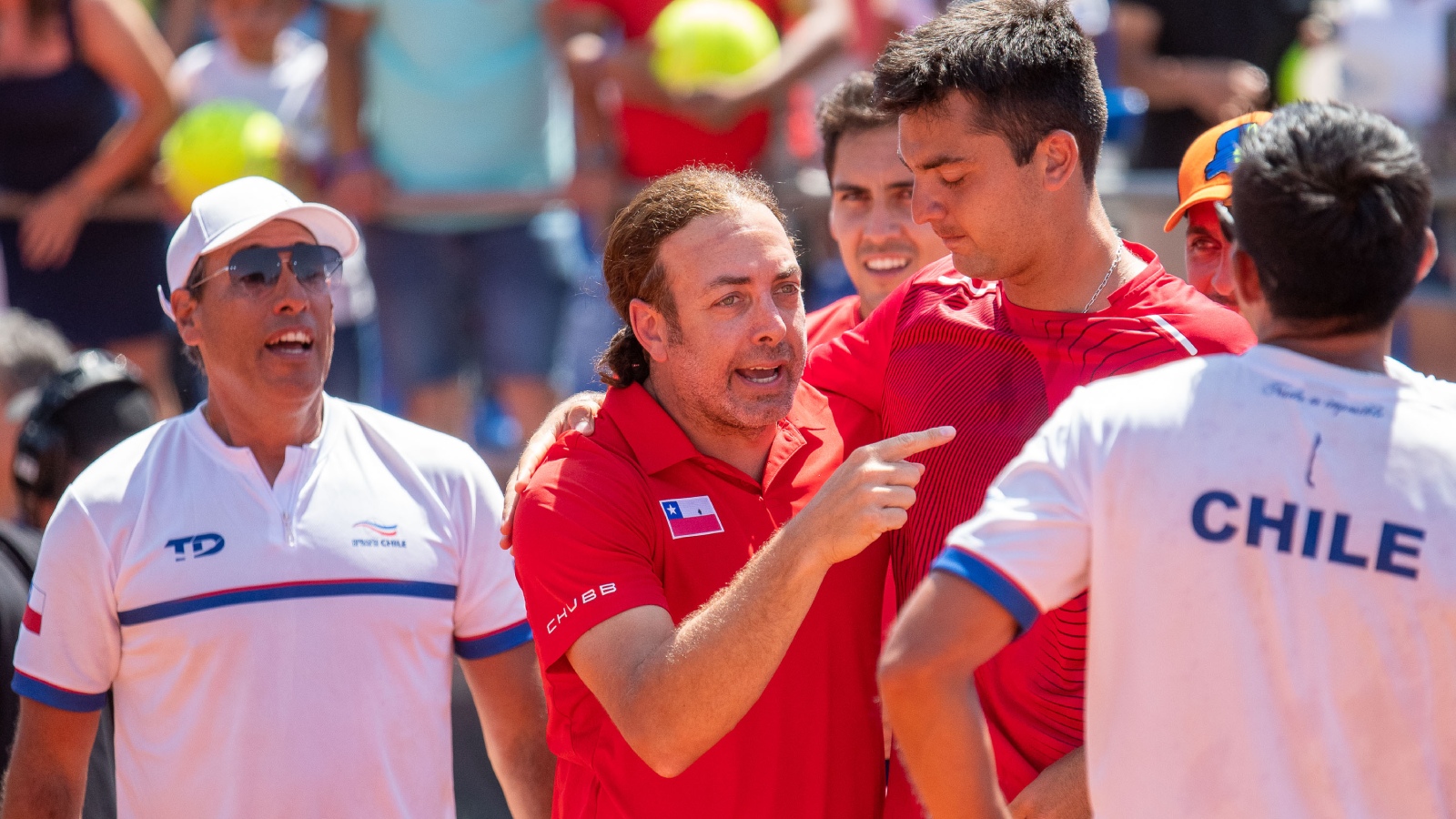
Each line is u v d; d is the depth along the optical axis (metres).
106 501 9.94
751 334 9.29
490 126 21.05
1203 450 6.88
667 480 9.52
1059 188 9.18
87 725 10.05
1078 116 9.13
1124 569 6.91
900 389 10.01
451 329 21.52
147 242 22.28
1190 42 20.91
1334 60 21.67
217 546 9.90
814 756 9.38
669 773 8.44
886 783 9.98
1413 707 6.63
